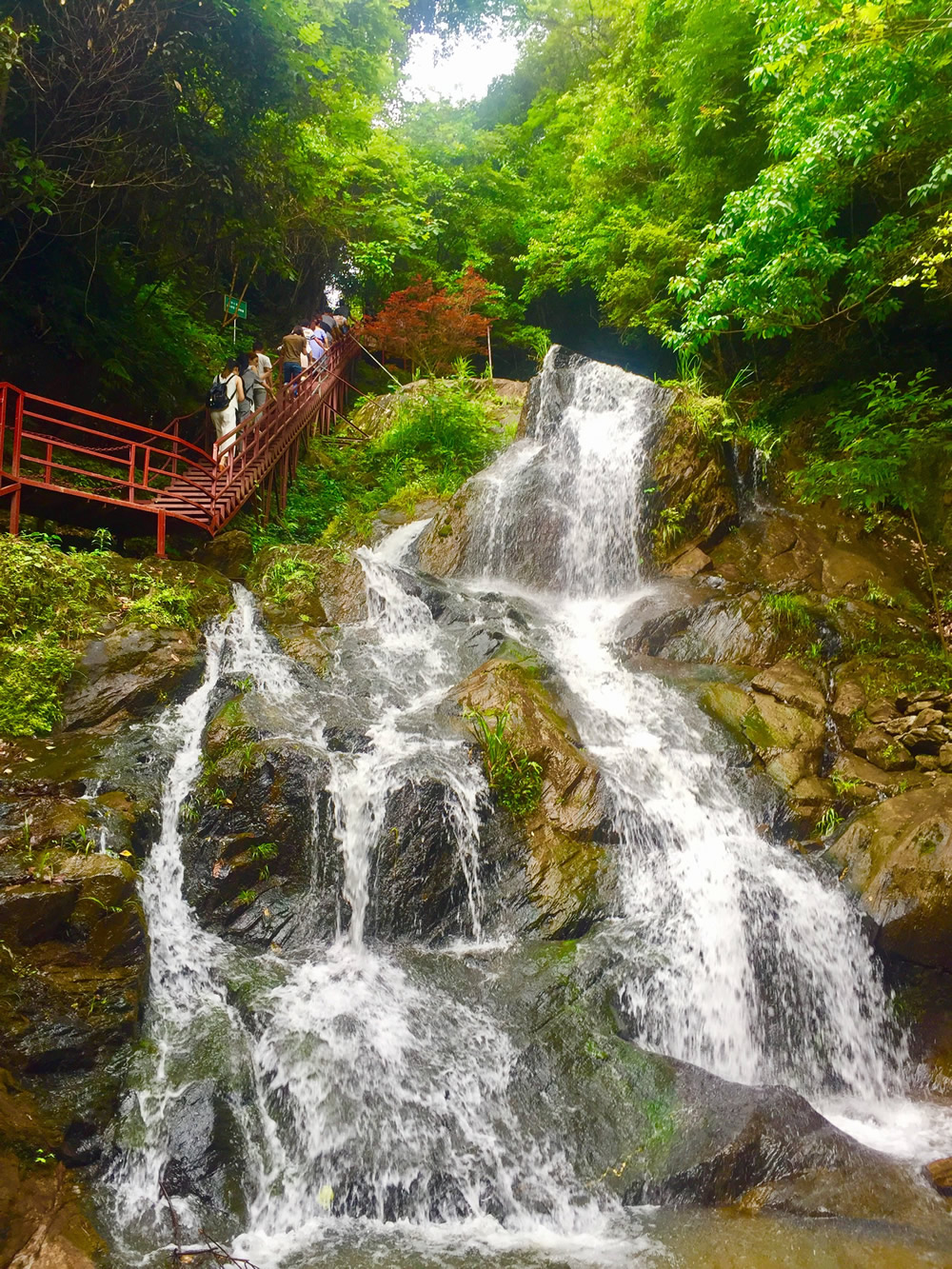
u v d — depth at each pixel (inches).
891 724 331.3
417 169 949.2
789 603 387.2
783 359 577.6
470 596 419.5
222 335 769.6
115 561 379.9
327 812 274.7
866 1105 240.2
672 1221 189.8
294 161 651.5
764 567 442.0
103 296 549.0
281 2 505.0
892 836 273.4
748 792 311.0
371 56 831.1
